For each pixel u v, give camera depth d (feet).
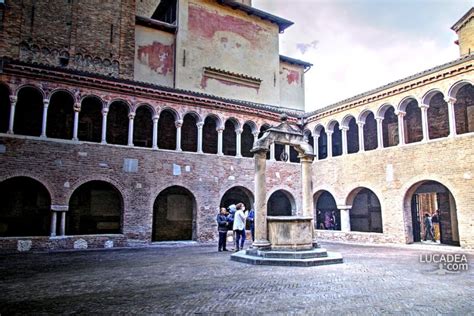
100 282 37.55
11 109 69.05
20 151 68.33
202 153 88.43
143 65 101.76
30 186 79.05
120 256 60.54
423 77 75.66
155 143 82.89
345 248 73.67
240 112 95.40
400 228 78.18
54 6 93.20
